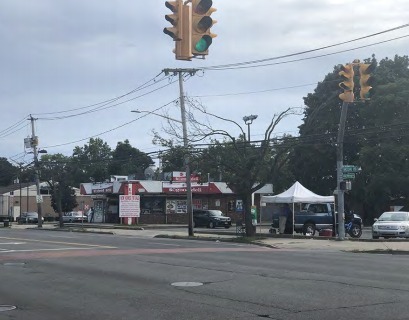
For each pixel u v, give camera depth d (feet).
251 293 32.99
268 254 62.08
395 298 30.96
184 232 123.13
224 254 61.41
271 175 96.73
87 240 90.79
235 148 96.68
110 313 27.53
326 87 184.44
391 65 187.83
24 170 206.59
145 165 359.25
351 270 44.80
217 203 192.03
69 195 253.44
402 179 161.58
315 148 176.24
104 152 360.89
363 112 173.78
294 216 101.96
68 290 35.27
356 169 86.17
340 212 86.94
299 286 35.68
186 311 27.63
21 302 31.14
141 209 182.50
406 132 162.40
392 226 91.71
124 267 47.62
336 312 27.04
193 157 100.01
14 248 70.90
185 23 29.94
